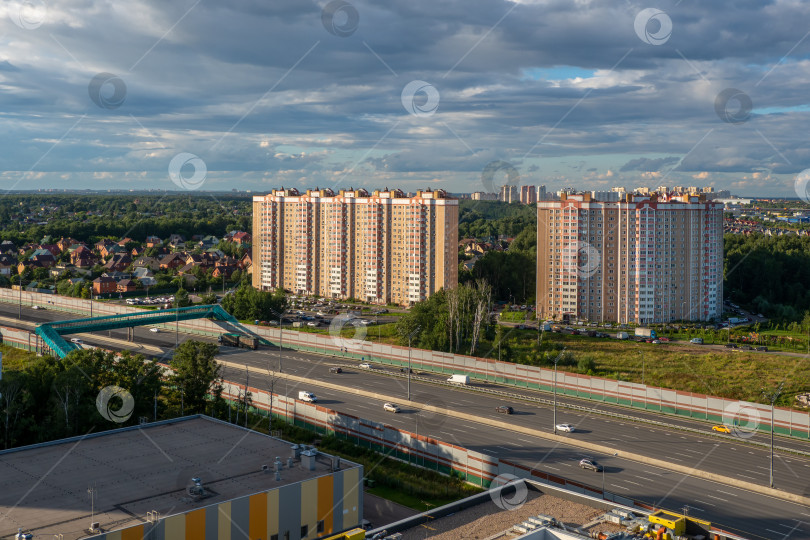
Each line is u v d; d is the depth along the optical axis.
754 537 60.44
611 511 49.00
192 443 67.56
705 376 125.19
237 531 52.84
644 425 96.62
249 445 67.12
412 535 46.81
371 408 104.94
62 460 62.47
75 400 78.44
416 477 76.06
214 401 94.19
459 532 47.41
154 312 160.25
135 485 56.34
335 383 120.75
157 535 48.78
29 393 79.94
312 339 152.12
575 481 74.69
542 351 145.25
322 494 58.25
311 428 93.38
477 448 86.19
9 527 48.44
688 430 93.81
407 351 136.00
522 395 113.19
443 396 112.25
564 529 45.91
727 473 76.69
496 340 154.62
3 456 63.41
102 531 47.81
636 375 126.06
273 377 125.50
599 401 109.25
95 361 87.00
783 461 81.19
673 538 44.19
